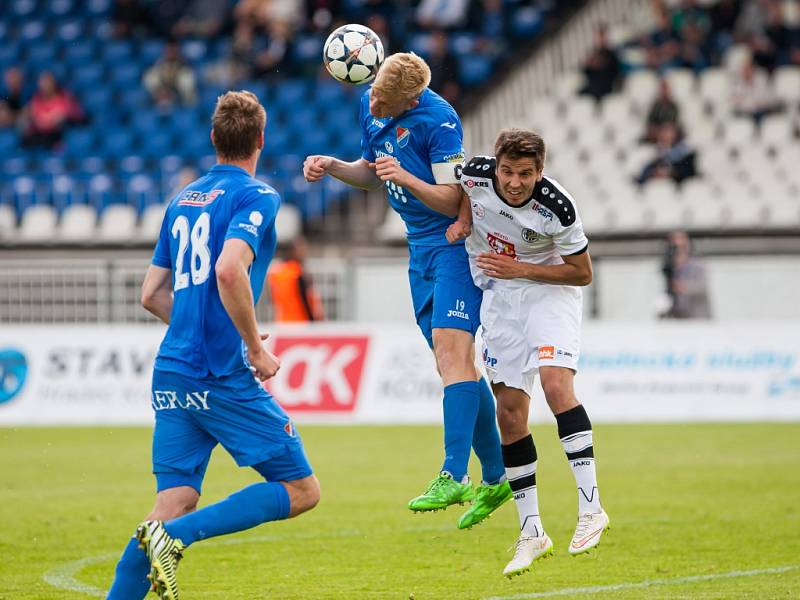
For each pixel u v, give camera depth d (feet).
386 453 139.03
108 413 171.12
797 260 184.44
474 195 69.00
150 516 59.98
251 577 77.20
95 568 80.02
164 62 276.62
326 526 96.22
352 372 168.86
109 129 271.90
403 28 266.98
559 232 67.10
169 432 61.05
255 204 59.72
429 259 74.08
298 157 251.39
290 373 169.89
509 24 273.95
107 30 306.55
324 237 240.94
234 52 275.39
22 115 282.56
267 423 60.70
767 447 139.64
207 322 59.98
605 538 88.63
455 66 250.37
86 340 173.17
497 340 70.13
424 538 91.04
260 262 61.72
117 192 249.34
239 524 59.11
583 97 249.55
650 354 166.40
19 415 172.55
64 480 122.52
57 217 248.93
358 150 255.29
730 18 260.42
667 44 253.24
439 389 166.81
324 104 265.13
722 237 205.87
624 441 146.30
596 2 270.26
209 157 262.88
